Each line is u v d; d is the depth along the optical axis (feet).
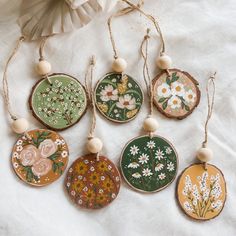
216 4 1.53
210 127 1.44
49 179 1.27
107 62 1.41
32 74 1.33
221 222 1.38
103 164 1.31
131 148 1.34
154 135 1.37
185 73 1.44
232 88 1.47
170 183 1.35
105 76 1.38
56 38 1.36
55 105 1.32
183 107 1.42
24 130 1.26
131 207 1.31
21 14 1.30
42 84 1.32
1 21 1.31
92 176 1.30
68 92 1.33
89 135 1.33
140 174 1.33
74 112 1.33
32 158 1.27
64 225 1.25
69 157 1.32
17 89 1.31
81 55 1.39
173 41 1.47
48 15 1.31
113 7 1.40
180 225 1.33
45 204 1.26
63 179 1.30
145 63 1.42
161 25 1.47
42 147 1.28
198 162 1.40
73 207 1.28
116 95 1.38
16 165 1.25
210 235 1.35
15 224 1.20
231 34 1.50
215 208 1.37
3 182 1.23
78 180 1.29
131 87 1.39
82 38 1.39
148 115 1.39
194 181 1.37
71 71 1.37
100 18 1.42
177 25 1.48
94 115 1.35
